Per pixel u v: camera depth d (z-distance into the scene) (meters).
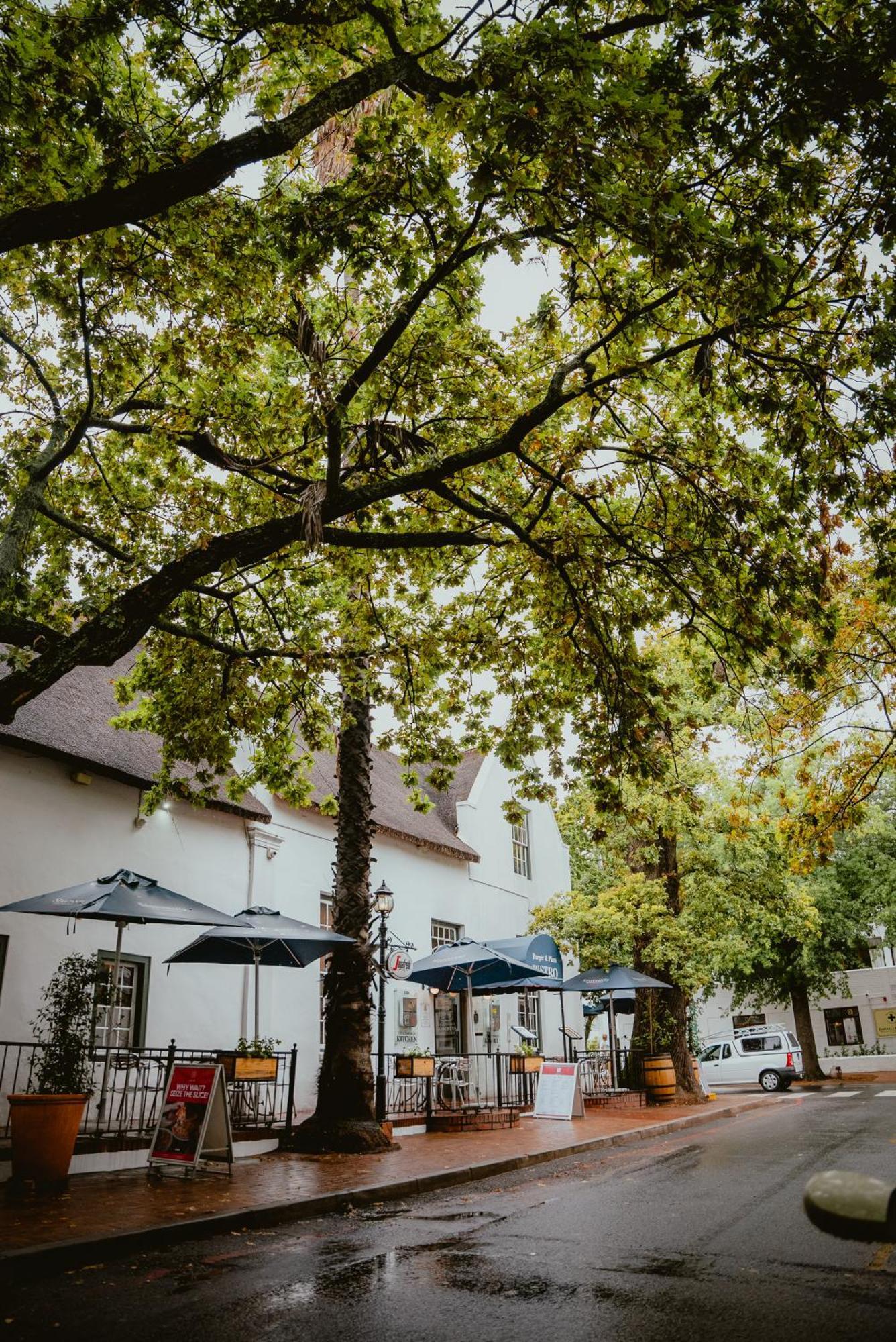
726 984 36.88
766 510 9.42
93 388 8.83
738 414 9.91
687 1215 7.62
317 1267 6.05
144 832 13.73
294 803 13.36
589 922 21.00
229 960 13.56
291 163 8.63
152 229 8.40
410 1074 15.12
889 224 6.61
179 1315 4.95
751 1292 5.25
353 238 7.77
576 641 10.75
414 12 7.49
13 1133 8.48
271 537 7.86
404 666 12.76
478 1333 4.59
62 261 8.62
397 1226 7.48
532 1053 23.61
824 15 6.58
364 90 6.30
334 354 10.20
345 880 13.33
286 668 12.76
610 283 8.79
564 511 10.93
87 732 13.30
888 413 8.03
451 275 9.19
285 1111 15.37
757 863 22.30
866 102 6.02
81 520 11.83
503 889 24.91
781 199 6.98
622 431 10.77
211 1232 7.15
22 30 6.30
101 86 7.55
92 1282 5.70
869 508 8.73
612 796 11.45
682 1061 22.38
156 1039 13.26
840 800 14.23
